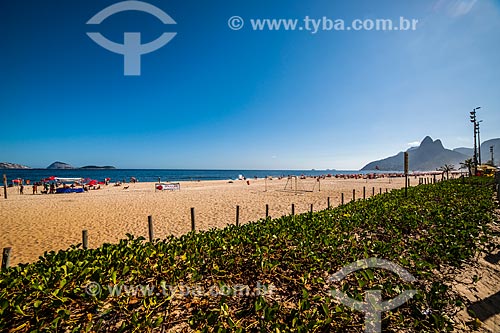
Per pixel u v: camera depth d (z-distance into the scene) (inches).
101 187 1553.9
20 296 118.3
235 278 162.2
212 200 825.5
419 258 183.2
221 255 180.2
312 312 124.6
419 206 377.7
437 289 142.2
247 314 129.9
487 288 177.6
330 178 2704.2
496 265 215.5
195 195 994.7
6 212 605.0
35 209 646.5
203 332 105.8
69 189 1193.4
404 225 272.7
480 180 904.3
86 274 138.9
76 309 125.1
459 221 281.6
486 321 143.9
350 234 238.7
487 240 242.5
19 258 306.0
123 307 125.4
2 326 107.3
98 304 123.3
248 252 193.0
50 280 131.4
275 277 165.0
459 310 148.2
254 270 170.9
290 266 172.2
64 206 695.7
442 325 124.7
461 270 196.4
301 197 918.4
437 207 359.6
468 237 235.8
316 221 272.4
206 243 202.4
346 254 190.9
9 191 1326.3
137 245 192.7
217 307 134.3
